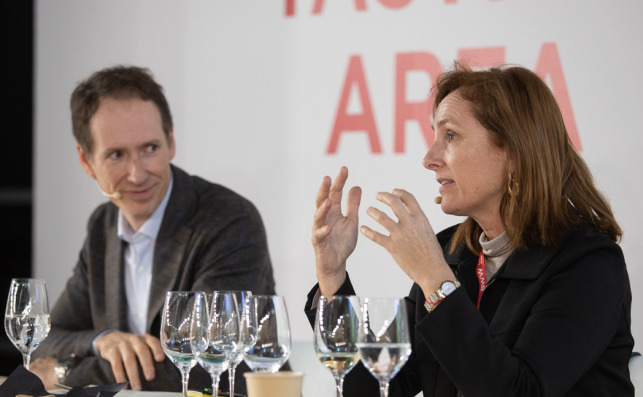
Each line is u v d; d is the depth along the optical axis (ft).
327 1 21.76
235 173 22.36
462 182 10.56
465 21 20.48
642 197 18.81
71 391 9.41
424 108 20.76
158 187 15.72
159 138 15.74
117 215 16.33
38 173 23.95
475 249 11.42
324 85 21.71
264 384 7.79
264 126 22.18
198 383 13.42
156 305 15.35
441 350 9.04
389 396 11.23
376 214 9.62
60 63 23.86
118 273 16.01
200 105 22.72
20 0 25.36
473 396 8.98
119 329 15.84
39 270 23.85
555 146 10.40
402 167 20.89
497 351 8.95
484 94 10.48
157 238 15.62
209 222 15.56
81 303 16.53
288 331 8.98
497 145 10.41
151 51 23.15
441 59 20.67
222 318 9.34
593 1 19.39
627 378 10.11
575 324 9.34
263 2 22.26
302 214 21.74
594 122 19.29
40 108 24.00
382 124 21.12
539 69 19.80
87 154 16.02
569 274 9.73
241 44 22.44
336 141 21.52
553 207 10.26
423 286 9.39
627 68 19.10
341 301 8.38
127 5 23.36
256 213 16.20
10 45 25.52
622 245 18.90
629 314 10.28
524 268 10.17
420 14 20.89
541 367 9.02
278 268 21.85
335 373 8.40
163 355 13.80
